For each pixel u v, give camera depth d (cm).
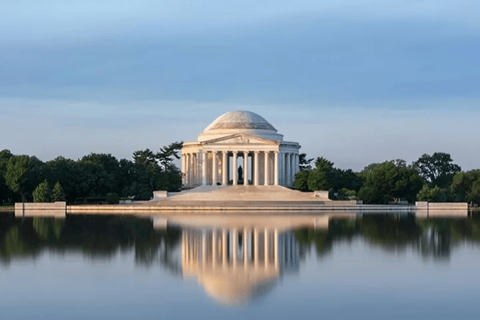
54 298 5938
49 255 8312
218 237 10200
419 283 6569
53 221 13562
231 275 6981
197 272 7162
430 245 9325
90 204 19725
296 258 8112
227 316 5359
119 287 6400
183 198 19962
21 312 5462
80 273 7081
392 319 5272
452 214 16750
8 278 6800
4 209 18462
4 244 9381
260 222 13025
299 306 5669
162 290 6266
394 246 9231
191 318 5316
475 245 9344
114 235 10512
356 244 9400
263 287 6388
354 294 6097
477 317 5325
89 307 5628
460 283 6556
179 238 10056
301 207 18025
